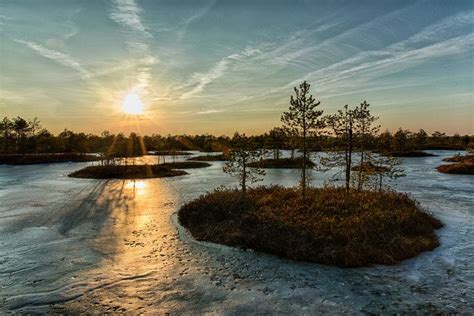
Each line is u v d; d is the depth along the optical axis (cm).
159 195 2250
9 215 1612
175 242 1151
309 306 680
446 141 10031
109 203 1944
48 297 737
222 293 747
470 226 1329
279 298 718
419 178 2983
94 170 3775
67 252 1052
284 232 1083
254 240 1066
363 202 1481
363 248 948
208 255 1006
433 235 1152
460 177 3047
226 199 1598
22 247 1105
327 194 1670
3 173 4000
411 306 677
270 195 1664
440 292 741
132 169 3850
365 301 700
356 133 1761
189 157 7212
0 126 6862
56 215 1609
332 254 918
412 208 1433
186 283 804
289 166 4500
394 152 6519
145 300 718
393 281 801
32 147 6994
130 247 1100
